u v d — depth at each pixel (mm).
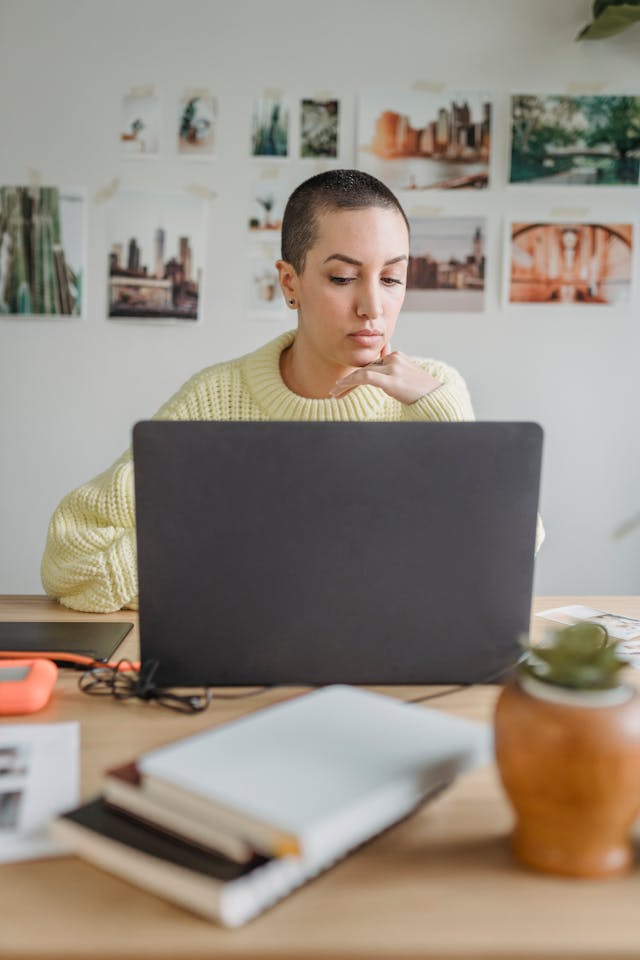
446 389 1372
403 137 2695
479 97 2686
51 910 561
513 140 2695
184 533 893
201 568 899
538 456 901
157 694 897
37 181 2699
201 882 541
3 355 2748
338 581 906
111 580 1262
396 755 634
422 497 899
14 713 878
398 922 552
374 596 912
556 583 2852
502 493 904
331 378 1494
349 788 581
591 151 2705
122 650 1099
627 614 1313
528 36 2680
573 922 553
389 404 1509
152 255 2723
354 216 1290
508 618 927
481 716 860
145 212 2711
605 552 2846
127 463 1410
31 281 2721
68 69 2672
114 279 2723
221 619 909
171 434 877
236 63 2680
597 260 2740
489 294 2750
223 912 533
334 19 2668
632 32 2680
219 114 2689
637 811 603
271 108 2689
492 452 898
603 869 601
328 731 674
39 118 2684
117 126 2691
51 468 2789
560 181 2715
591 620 1269
